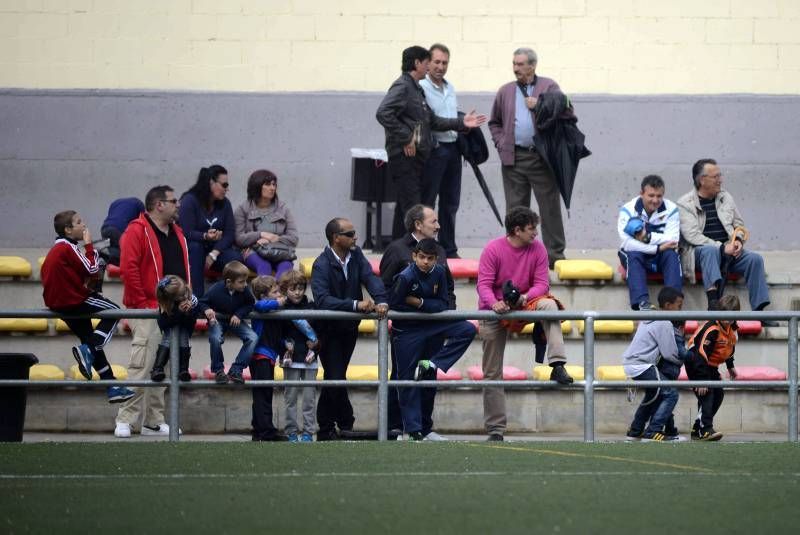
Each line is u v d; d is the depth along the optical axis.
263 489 26.67
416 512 24.22
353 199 50.31
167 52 53.97
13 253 50.44
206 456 31.36
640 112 54.34
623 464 30.34
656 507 24.83
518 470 29.28
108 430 40.34
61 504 25.08
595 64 54.53
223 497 25.77
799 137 54.59
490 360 37.31
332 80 54.19
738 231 44.12
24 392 36.09
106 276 43.94
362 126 53.91
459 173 46.50
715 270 44.22
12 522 23.47
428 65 45.38
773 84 54.66
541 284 37.31
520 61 46.41
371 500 25.39
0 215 53.06
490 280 37.38
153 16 53.91
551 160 45.94
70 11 53.75
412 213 37.53
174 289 35.09
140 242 38.41
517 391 41.06
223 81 54.03
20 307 44.31
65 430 40.31
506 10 54.38
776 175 54.50
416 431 36.16
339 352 37.16
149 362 38.53
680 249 44.72
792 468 29.88
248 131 53.72
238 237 44.19
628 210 44.19
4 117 53.25
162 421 39.28
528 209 37.16
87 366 36.34
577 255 51.38
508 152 46.59
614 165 54.28
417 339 36.59
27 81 53.59
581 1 54.44
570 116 46.06
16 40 53.59
